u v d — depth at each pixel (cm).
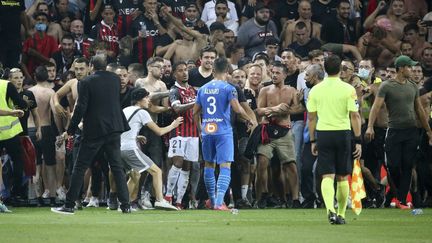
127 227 3694
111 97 4419
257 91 5469
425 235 3450
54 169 5544
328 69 3872
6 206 5178
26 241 3142
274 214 4612
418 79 5734
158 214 4556
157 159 5184
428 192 5469
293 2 6856
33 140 5538
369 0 6894
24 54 6300
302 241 3177
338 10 6669
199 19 6525
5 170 5309
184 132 5159
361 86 5325
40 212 4688
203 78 5281
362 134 5338
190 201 5309
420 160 5334
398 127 4897
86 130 4397
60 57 6306
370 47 6397
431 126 5369
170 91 5191
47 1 6731
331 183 3850
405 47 6322
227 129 4712
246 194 5294
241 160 5256
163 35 6328
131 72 5575
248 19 6738
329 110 3822
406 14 6631
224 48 6169
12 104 4947
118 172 4512
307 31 6375
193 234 3400
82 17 6819
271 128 5300
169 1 6625
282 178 5391
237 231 3525
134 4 6397
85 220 4106
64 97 5559
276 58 6125
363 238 3303
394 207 5344
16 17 6269
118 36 6400
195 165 5288
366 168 5328
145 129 5175
